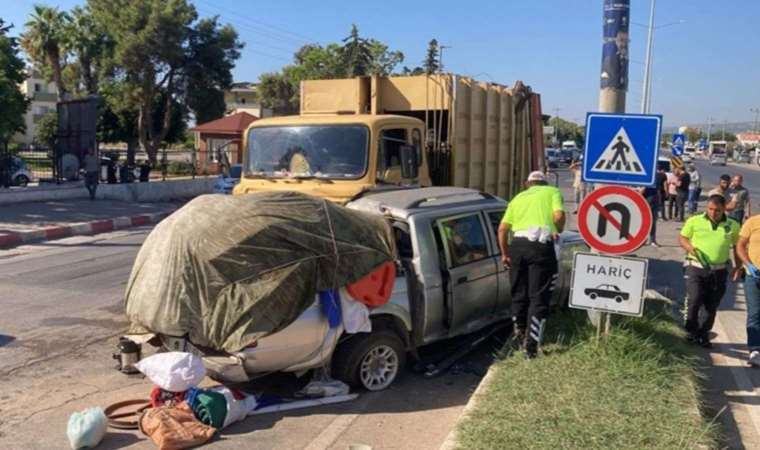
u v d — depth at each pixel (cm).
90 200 2228
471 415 500
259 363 542
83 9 4188
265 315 541
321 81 1006
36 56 4281
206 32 4284
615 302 616
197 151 3200
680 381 585
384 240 614
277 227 568
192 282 550
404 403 589
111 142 4581
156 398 538
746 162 11812
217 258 550
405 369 673
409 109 965
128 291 592
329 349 572
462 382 647
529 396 529
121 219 1798
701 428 489
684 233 778
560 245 801
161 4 4050
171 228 582
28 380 632
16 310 874
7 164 2180
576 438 459
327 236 581
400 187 827
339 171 809
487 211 736
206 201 602
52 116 5266
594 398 526
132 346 619
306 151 830
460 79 949
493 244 727
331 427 535
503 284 729
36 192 2125
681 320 862
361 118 822
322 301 570
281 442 507
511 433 465
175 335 547
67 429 498
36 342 744
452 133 937
